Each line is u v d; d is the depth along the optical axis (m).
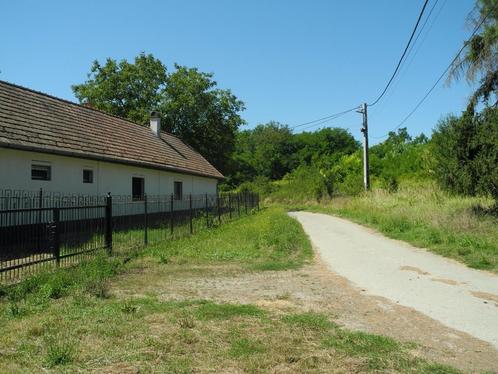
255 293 8.37
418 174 36.03
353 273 10.45
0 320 6.35
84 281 8.52
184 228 18.08
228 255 12.52
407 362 5.01
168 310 6.96
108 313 6.71
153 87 40.06
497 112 16.62
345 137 86.62
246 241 15.31
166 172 25.80
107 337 5.68
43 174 16.25
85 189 18.23
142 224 18.38
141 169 22.78
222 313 6.80
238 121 42.00
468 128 17.45
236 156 79.12
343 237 17.55
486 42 15.18
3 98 16.55
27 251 10.52
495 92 16.58
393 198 27.17
